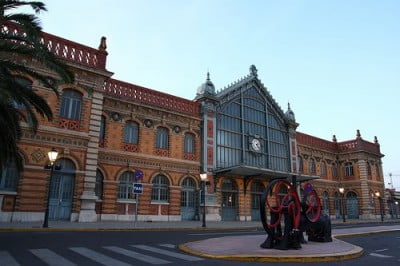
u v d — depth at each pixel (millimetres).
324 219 13516
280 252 10266
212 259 9453
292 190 11719
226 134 32656
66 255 9438
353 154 46438
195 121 30547
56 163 20438
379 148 49375
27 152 19406
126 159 25625
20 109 19250
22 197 18906
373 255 10961
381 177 48812
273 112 38469
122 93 26406
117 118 25828
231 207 31531
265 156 35875
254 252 10234
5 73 13109
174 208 27375
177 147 28828
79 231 16094
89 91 22312
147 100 27734
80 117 21625
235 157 32844
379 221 38312
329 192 44500
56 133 20438
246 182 32750
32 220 19000
